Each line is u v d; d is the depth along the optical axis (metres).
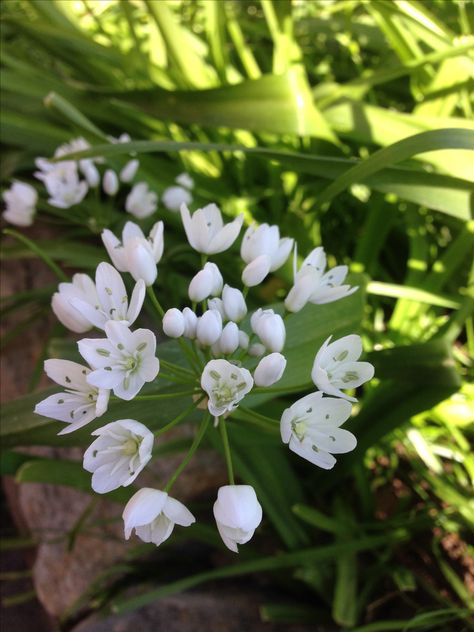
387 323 0.26
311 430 0.12
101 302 0.13
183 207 0.14
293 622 0.20
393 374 0.18
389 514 0.22
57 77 0.29
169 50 0.25
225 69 0.26
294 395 0.22
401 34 0.22
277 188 0.27
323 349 0.12
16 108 0.28
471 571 0.20
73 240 0.30
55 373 0.13
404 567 0.20
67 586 0.24
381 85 0.27
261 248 0.14
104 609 0.23
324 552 0.19
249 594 0.22
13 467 0.19
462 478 0.21
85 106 0.28
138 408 0.16
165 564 0.24
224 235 0.14
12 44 0.32
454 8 0.23
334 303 0.18
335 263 0.27
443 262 0.22
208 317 0.13
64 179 0.24
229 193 0.28
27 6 0.31
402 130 0.21
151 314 0.24
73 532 0.21
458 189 0.17
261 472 0.21
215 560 0.24
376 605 0.21
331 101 0.23
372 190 0.23
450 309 0.25
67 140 0.28
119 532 0.24
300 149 0.27
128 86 0.30
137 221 0.25
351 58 0.29
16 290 0.29
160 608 0.22
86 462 0.11
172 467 0.23
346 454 0.21
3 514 0.35
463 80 0.21
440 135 0.15
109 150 0.18
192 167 0.28
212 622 0.21
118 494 0.20
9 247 0.26
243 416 0.15
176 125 0.28
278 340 0.13
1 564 0.33
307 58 0.30
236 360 0.13
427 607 0.19
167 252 0.25
